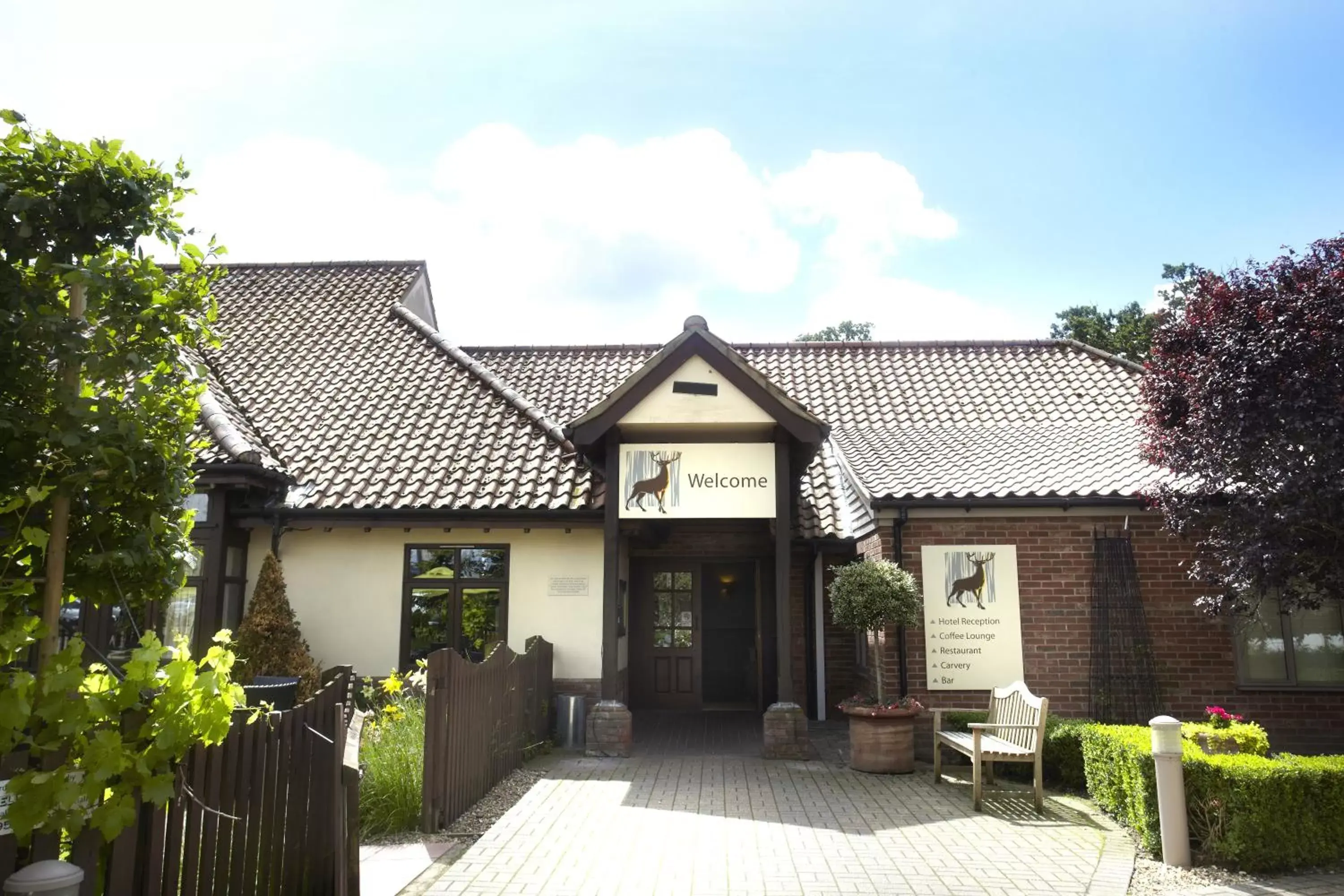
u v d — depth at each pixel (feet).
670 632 50.52
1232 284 29.19
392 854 22.89
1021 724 30.07
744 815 27.02
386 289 61.77
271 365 52.47
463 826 25.67
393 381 51.03
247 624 37.52
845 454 44.88
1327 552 28.09
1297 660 36.47
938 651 37.06
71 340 13.46
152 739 12.83
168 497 14.69
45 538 12.62
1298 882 21.24
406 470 43.01
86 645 14.70
